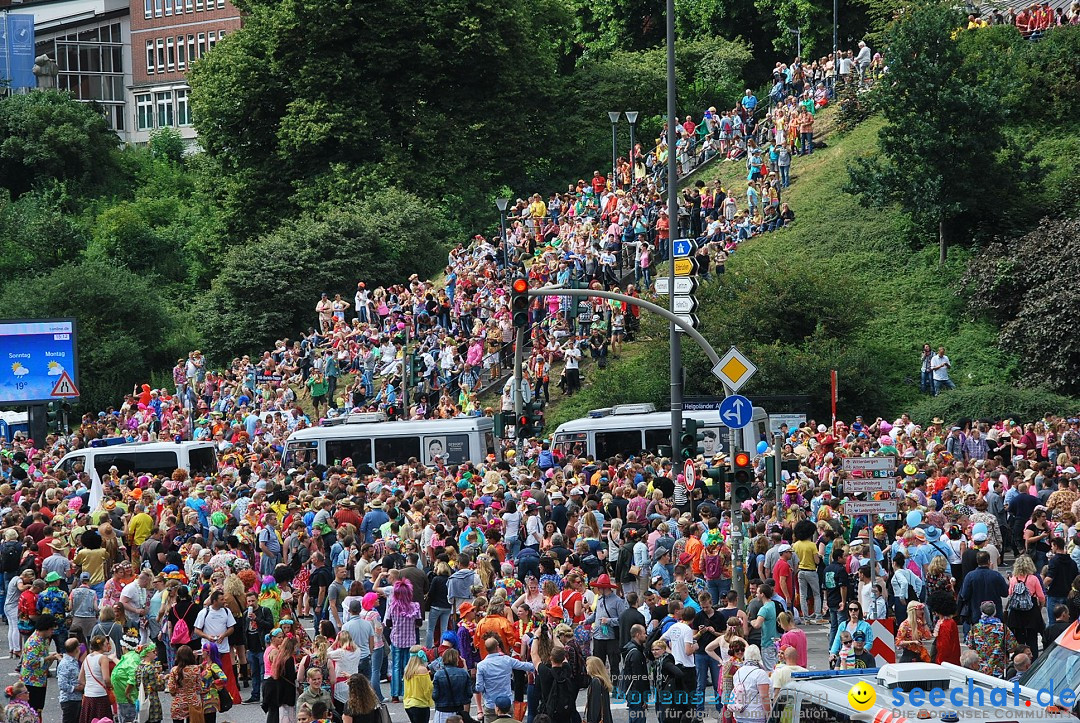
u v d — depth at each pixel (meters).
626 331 104.69
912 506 54.19
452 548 47.69
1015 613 43.75
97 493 70.12
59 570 51.47
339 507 56.06
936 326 104.81
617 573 50.41
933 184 107.75
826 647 48.62
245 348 135.25
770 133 133.88
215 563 46.66
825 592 50.38
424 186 148.12
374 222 137.88
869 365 97.31
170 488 63.22
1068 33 123.31
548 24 167.00
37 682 41.78
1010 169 109.12
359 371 106.31
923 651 38.94
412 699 37.94
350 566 49.12
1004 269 102.75
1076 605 43.53
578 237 110.75
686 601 41.44
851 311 101.38
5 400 102.12
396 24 149.75
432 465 78.44
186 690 37.50
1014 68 120.25
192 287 167.00
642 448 80.50
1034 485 61.12
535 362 99.94
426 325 110.62
